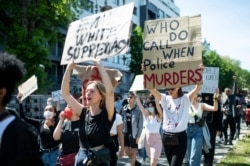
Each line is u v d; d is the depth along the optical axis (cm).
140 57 4347
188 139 760
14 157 220
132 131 936
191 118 755
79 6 2730
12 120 230
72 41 495
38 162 238
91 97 431
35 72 2341
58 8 2455
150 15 6731
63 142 558
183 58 617
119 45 454
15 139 223
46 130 660
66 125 562
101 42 469
